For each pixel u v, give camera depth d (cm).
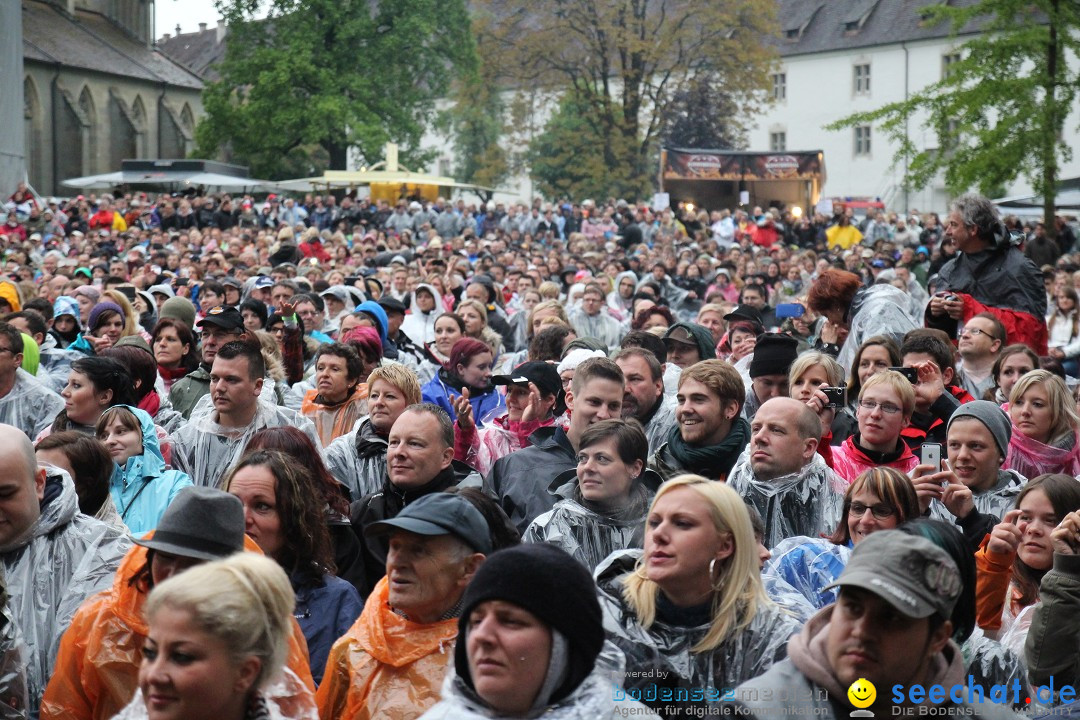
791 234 3853
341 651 433
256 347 699
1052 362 812
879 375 617
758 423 550
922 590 315
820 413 629
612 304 1786
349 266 2303
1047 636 437
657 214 4175
